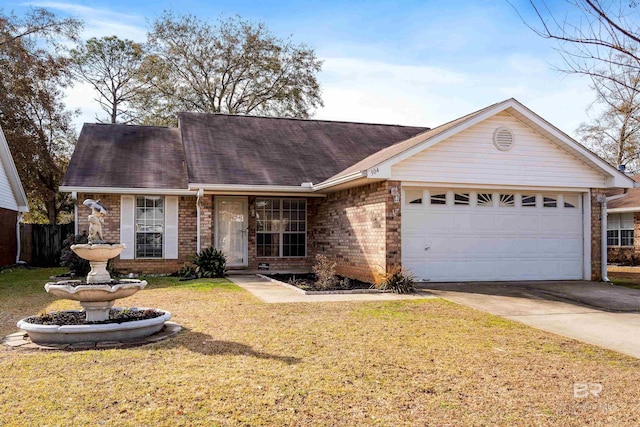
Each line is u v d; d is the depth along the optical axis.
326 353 6.46
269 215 17.28
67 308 9.73
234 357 6.22
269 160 16.97
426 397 5.01
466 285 12.93
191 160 15.99
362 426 4.32
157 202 16.14
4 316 8.98
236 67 32.41
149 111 33.00
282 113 34.12
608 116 24.06
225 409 4.60
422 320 8.66
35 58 24.88
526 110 13.15
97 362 5.97
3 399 4.78
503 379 5.60
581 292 12.05
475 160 13.16
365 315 9.02
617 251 22.78
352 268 14.39
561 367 6.08
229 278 15.13
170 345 6.80
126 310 8.33
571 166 14.05
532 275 14.16
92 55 31.88
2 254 18.77
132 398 4.82
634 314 9.48
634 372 5.94
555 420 4.54
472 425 4.39
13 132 23.73
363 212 13.73
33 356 6.25
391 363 6.08
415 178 12.66
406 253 13.13
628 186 14.15
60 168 26.86
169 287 12.70
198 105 32.53
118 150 17.92
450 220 13.52
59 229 21.53
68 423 4.26
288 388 5.14
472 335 7.63
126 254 15.76
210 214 15.55
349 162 17.58
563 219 14.48
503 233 13.96
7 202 19.36
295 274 16.36
